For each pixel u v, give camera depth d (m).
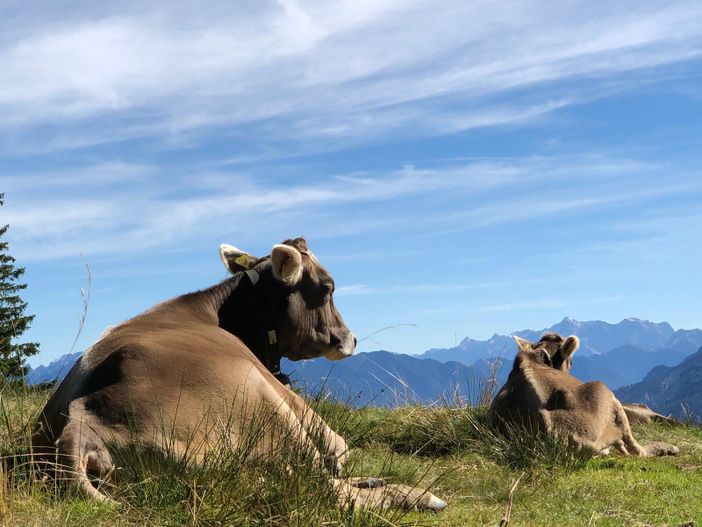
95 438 3.10
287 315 4.57
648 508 3.73
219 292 4.39
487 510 3.57
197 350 3.46
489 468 4.64
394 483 3.81
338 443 3.70
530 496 3.93
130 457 3.10
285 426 3.38
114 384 3.25
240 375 3.41
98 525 2.74
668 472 4.61
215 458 3.11
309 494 3.01
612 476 4.43
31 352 15.08
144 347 3.38
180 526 2.77
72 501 2.88
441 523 3.22
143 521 2.79
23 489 3.01
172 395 3.26
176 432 3.20
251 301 4.46
